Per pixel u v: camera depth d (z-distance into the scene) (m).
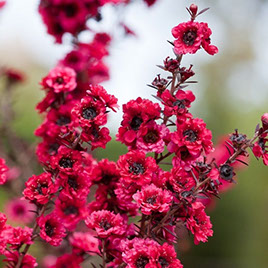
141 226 0.51
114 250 0.52
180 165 0.51
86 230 0.61
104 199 0.53
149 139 0.51
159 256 0.49
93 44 0.64
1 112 0.76
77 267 0.55
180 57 0.52
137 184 0.51
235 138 0.50
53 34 0.63
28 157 0.73
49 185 0.52
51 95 0.57
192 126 0.51
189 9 0.51
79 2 0.61
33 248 0.66
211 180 0.50
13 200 0.75
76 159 0.52
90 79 0.64
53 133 0.55
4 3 0.64
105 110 0.51
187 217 0.51
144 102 0.51
